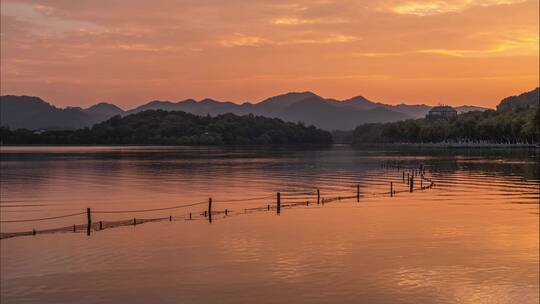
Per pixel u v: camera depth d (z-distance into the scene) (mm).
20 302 34562
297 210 68375
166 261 42875
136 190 99125
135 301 34469
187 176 133250
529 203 70875
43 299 34969
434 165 160375
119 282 37875
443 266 40719
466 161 177500
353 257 43281
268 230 54500
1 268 41219
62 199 85500
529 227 54000
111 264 42188
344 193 89625
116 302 34375
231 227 56500
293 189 98312
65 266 41719
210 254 44812
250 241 49375
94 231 54906
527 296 34906
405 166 161125
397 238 49688
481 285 36719
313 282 37438
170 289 36438
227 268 40750
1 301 34750
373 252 44688
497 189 88938
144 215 68000
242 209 71125
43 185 110188
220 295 35344
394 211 65562
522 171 129625
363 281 37469
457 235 50625
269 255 44250
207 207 74625
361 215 63031
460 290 35719
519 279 37938
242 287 36688
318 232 52969
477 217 60031
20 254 45406
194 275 39219
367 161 198625
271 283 37344
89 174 141375
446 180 107375
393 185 101188
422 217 60625
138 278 38656
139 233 53688
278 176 131125
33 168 166500
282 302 34094
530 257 43031
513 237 49594
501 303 33844
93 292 36125
